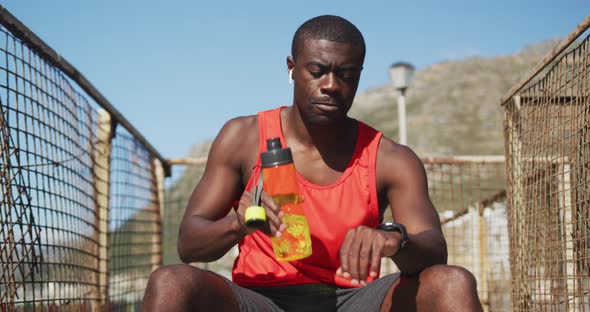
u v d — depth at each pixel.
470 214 6.20
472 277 2.06
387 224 2.05
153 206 5.82
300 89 2.33
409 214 2.39
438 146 76.38
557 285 3.05
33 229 2.81
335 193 2.41
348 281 2.42
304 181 2.41
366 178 2.43
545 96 3.23
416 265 2.13
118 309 4.57
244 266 2.46
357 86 2.33
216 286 2.14
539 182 3.31
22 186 2.71
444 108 87.06
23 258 2.70
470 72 97.00
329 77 2.26
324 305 2.41
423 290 2.10
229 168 2.51
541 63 3.25
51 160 3.06
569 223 2.93
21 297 2.85
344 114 2.35
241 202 2.08
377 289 2.31
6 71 2.66
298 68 2.33
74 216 3.38
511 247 3.77
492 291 6.02
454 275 2.05
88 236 3.68
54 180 3.08
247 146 2.51
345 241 1.98
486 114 84.44
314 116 2.31
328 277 2.41
